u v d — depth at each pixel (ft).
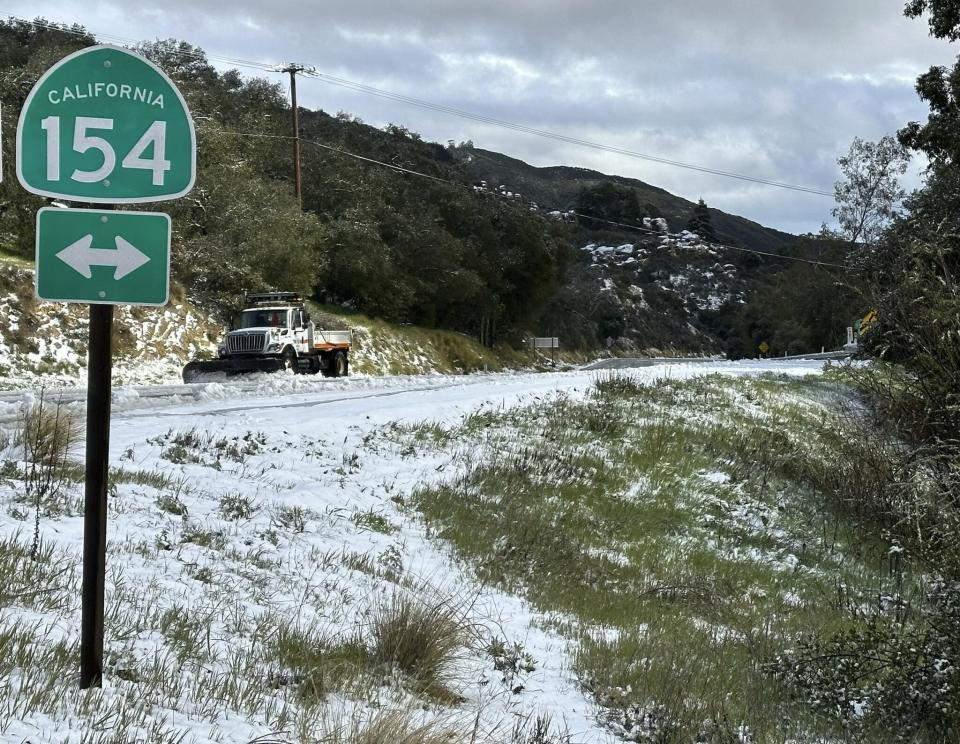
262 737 16.02
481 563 40.04
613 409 76.02
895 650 30.04
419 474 52.08
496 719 22.29
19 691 14.79
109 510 30.99
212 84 201.57
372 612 27.58
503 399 76.13
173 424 53.47
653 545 52.65
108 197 16.10
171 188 16.26
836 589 51.85
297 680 20.20
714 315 509.35
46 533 26.76
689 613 41.81
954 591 30.14
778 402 91.35
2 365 107.34
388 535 40.42
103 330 16.11
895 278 53.52
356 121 278.67
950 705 27.50
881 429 63.21
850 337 196.75
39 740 13.48
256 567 29.40
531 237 255.09
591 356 319.88
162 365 127.03
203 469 42.78
